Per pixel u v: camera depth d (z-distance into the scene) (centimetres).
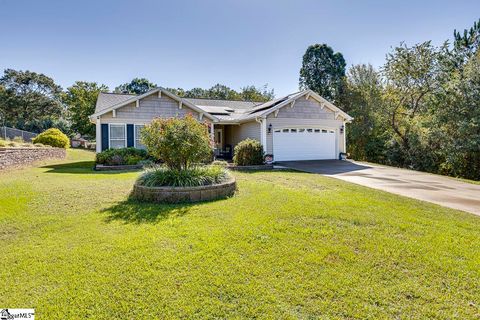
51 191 721
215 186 695
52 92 4569
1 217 532
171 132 744
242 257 375
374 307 280
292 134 1673
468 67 1480
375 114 2275
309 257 376
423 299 294
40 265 357
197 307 278
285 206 602
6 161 1100
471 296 299
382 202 664
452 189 882
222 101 2361
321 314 270
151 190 659
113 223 509
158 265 354
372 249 403
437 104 1565
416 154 1855
